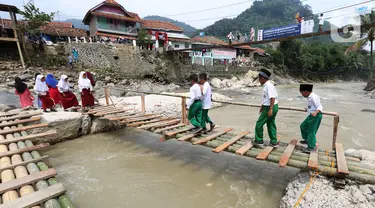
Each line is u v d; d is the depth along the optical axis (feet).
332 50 156.35
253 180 14.98
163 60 77.20
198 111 16.76
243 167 17.06
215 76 93.91
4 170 11.57
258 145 14.53
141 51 71.82
